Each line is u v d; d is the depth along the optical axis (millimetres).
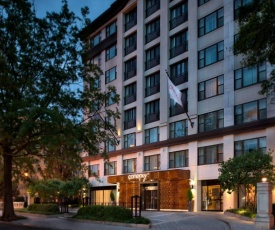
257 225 19219
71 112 26000
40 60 25609
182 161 38312
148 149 42938
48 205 33281
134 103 46438
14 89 24078
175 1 40969
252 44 18609
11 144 26078
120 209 24125
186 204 36188
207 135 34906
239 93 32656
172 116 40312
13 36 24609
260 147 30422
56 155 27188
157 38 43219
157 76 43250
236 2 33656
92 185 51688
